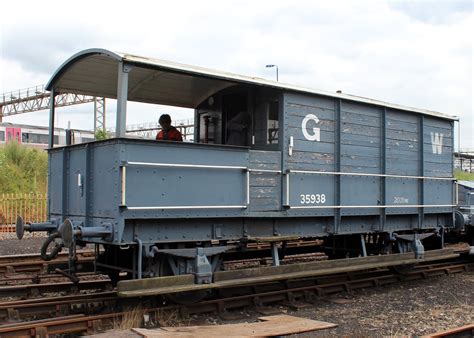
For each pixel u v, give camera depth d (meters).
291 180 9.03
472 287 10.76
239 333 6.28
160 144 7.39
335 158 9.89
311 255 14.27
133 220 7.28
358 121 10.34
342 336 6.80
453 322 7.75
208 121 10.24
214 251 8.11
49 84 8.94
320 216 9.57
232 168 8.14
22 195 23.73
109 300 7.92
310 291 9.46
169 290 7.09
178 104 10.22
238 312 8.18
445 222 12.77
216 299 8.56
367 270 11.60
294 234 9.32
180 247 7.96
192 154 7.71
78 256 12.39
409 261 10.77
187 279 7.48
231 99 9.88
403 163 11.39
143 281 6.96
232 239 8.41
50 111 9.14
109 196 7.25
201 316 7.84
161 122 9.30
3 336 6.16
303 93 9.27
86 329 6.78
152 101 9.99
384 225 10.87
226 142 9.78
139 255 7.24
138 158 7.17
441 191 12.44
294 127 9.12
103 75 8.61
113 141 7.15
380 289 10.45
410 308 8.74
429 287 10.74
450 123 12.85
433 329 7.33
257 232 8.80
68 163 8.55
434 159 12.26
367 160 10.52
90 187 7.80
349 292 9.91
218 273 7.81
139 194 7.18
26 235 19.48
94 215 7.68
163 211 7.41
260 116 9.42
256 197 8.53
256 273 8.21
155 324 7.26
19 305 7.31
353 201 10.14
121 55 7.00
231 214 8.16
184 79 8.91
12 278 9.98
